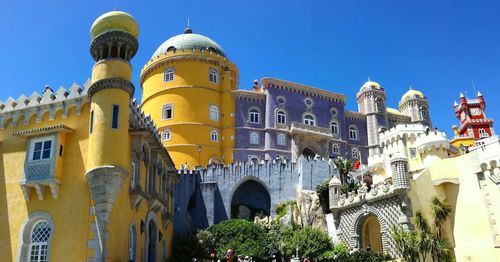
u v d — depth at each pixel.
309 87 74.62
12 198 26.25
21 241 25.00
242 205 54.28
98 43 27.42
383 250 38.47
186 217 49.19
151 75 71.62
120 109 26.08
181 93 67.81
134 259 27.48
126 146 26.00
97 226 23.66
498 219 36.84
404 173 38.44
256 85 78.12
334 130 74.81
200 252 41.12
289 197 53.56
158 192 34.47
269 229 47.50
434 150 49.94
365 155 76.75
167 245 38.78
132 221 27.38
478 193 38.78
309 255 39.59
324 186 49.72
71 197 25.00
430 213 38.94
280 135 69.50
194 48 71.19
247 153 67.44
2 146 27.84
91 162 24.94
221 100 70.19
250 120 69.88
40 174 25.47
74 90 27.53
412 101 85.44
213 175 53.62
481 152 39.12
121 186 25.09
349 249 41.72
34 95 28.59
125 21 27.80
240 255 40.81
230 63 74.00
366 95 81.06
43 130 26.27
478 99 87.75
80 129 26.53
